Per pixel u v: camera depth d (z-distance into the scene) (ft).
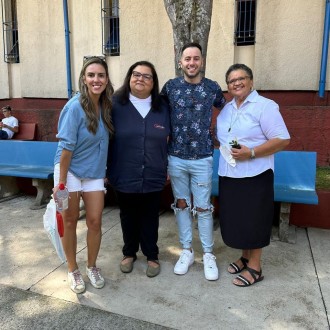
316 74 20.03
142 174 8.87
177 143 9.19
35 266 10.08
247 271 9.13
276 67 20.62
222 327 7.48
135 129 8.63
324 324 7.57
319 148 17.37
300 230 12.63
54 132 23.00
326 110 17.03
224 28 21.17
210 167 9.32
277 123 8.10
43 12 26.04
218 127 8.99
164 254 10.84
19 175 15.03
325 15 18.99
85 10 24.85
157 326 7.51
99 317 7.80
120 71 24.20
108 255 10.76
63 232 8.20
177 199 9.74
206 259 9.64
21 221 13.65
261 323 7.59
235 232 8.70
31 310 8.05
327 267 9.98
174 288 8.95
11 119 23.43
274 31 20.31
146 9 22.79
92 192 8.50
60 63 26.25
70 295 8.61
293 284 9.09
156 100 8.87
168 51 22.71
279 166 12.76
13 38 28.43
